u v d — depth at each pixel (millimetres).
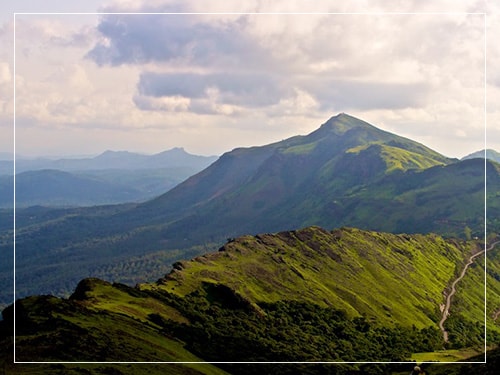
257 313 188625
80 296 158750
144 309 156125
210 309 177125
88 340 106250
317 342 178500
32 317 118625
